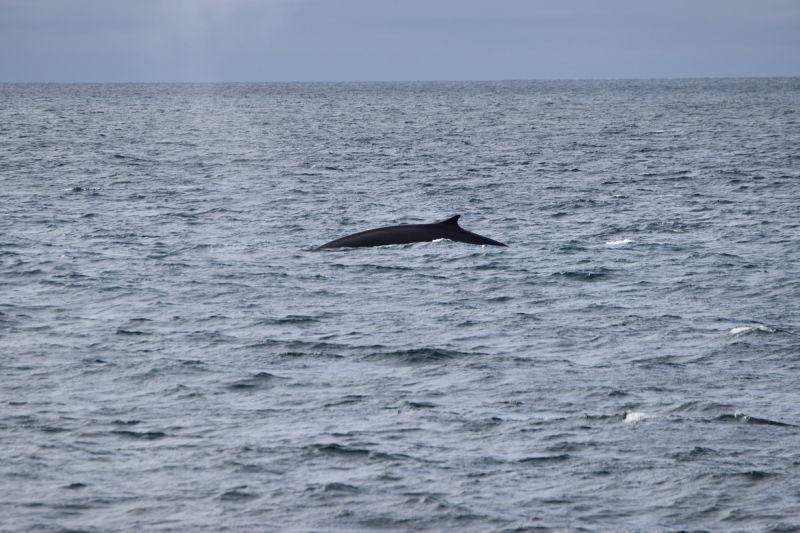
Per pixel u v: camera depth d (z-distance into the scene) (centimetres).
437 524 4044
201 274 9456
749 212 14288
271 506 4200
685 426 5225
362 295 8638
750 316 7850
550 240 11775
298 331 7319
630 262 10219
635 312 8012
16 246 10938
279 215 14075
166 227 12750
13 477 4484
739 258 10381
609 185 18412
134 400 5653
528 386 5959
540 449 4884
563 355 6700
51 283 8962
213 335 7169
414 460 4725
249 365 6391
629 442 4981
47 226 12625
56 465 4638
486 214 14375
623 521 4081
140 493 4322
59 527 3978
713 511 4175
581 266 9912
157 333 7225
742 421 5300
